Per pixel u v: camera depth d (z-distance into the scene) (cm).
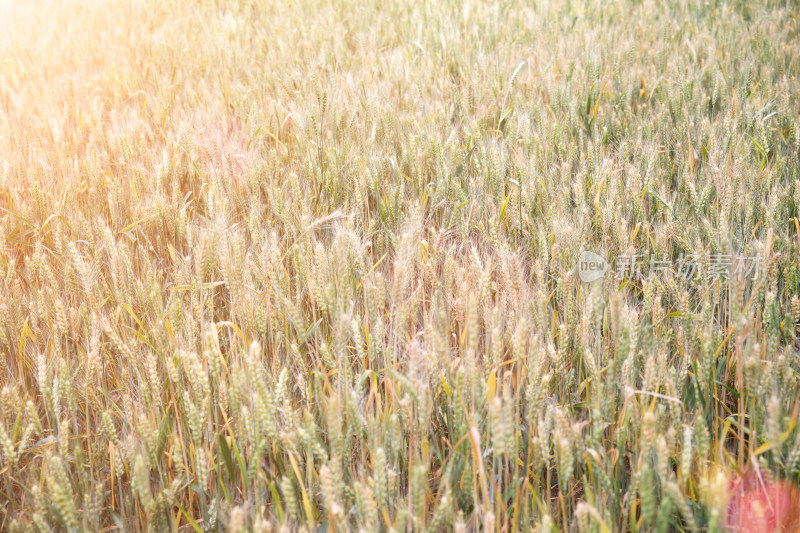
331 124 359
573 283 212
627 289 219
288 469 148
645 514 120
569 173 285
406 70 486
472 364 145
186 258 214
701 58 508
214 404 174
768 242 189
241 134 365
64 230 254
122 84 473
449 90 432
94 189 277
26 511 153
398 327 169
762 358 179
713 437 166
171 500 145
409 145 309
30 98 421
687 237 229
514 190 254
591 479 148
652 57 517
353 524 151
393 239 230
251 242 255
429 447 160
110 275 234
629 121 378
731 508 151
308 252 220
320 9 761
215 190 269
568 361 192
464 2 709
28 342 200
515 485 138
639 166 296
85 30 689
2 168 289
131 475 161
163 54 564
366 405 173
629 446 161
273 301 206
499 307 187
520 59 519
